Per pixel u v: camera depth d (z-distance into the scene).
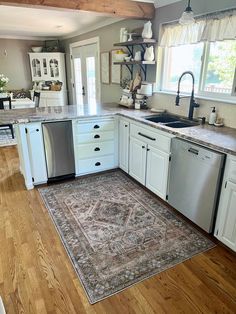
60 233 2.12
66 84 6.93
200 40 2.47
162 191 2.53
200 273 1.71
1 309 1.14
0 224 2.24
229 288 1.60
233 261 1.83
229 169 1.75
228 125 2.38
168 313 1.43
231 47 2.29
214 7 2.27
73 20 4.14
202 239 2.05
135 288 1.59
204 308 1.46
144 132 2.67
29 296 1.53
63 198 2.70
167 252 1.90
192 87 2.60
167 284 1.62
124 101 3.62
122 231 2.14
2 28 5.02
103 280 1.65
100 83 4.91
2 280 1.64
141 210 2.47
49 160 2.92
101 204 2.57
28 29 5.17
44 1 2.46
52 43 6.81
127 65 3.76
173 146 2.23
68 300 1.51
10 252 1.89
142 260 1.82
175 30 2.79
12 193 2.80
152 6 2.98
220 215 1.90
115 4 2.78
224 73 2.41
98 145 3.19
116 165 3.45
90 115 2.97
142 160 2.79
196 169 2.01
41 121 2.70
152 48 3.10
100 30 4.48
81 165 3.17
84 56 5.45
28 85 7.03
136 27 3.45
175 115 2.96
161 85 3.28
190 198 2.14
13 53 6.59
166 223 2.26
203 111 2.62
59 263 1.79
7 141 4.75
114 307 1.46
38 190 2.88
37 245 1.97
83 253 1.88
